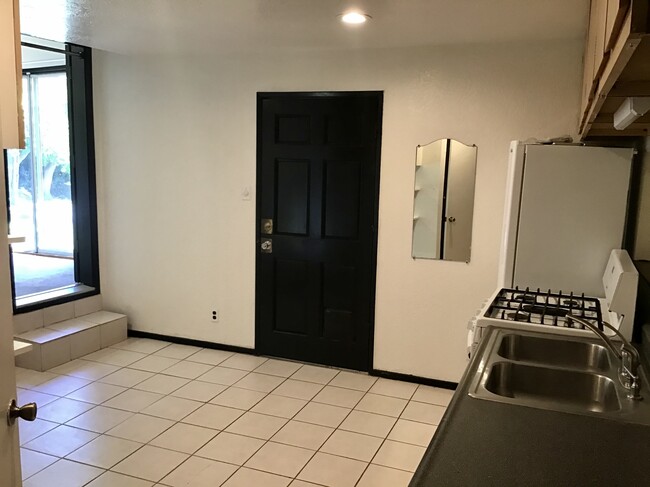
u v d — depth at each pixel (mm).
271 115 4062
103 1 2764
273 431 3150
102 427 3154
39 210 6852
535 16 2801
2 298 1355
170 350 4453
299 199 4078
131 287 4723
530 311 2449
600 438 1366
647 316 2211
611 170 2715
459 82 3547
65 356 4125
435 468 1209
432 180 3691
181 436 3070
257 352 4367
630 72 1173
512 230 2885
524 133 3457
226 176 4262
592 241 2783
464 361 3758
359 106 3820
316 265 4094
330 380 3910
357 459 2869
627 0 783
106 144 4602
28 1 2795
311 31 3268
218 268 4398
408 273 3834
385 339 3951
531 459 1256
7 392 1386
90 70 4520
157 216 4527
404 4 2645
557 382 1896
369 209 3893
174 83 4297
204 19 3076
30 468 2719
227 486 2609
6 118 1835
